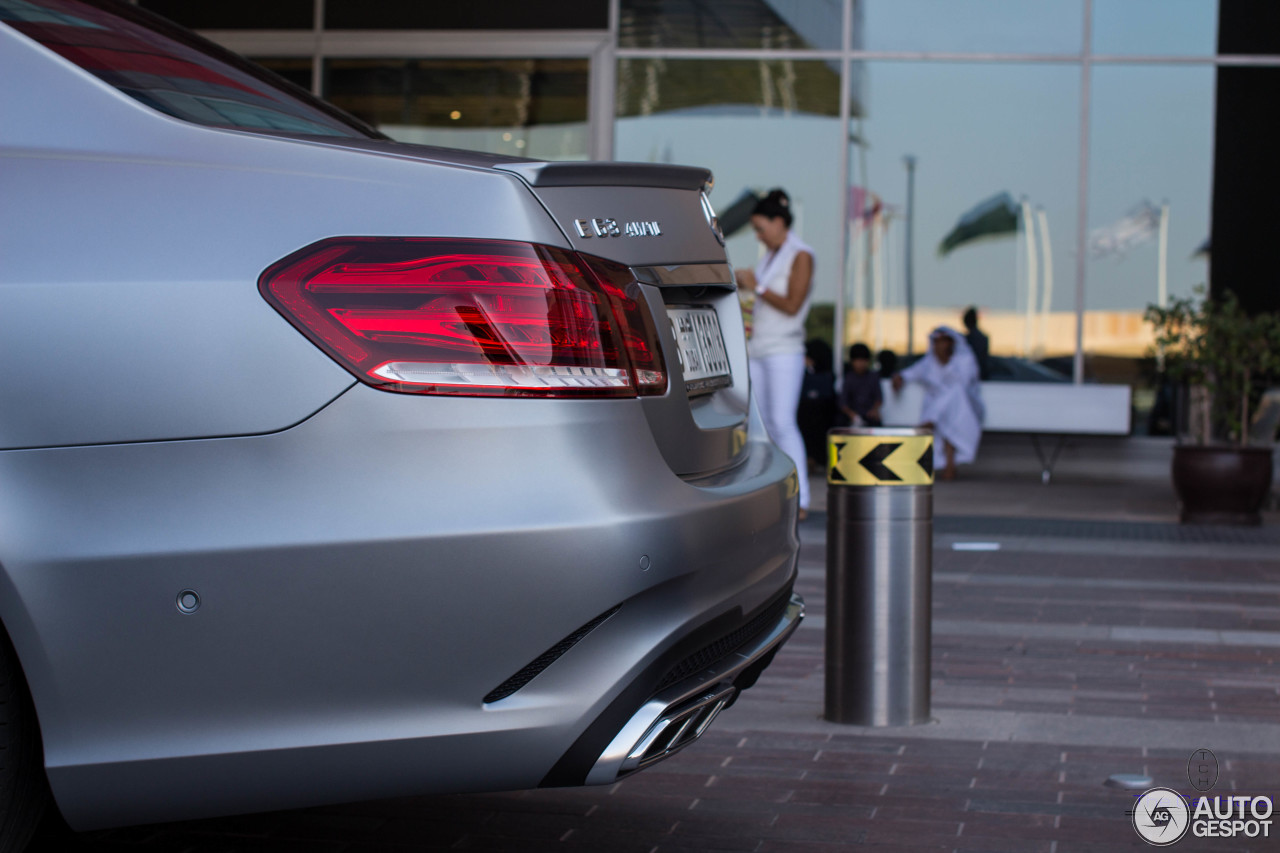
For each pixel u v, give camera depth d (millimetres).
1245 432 9992
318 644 2279
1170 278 13961
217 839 3213
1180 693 4754
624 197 2682
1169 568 7695
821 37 14375
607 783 2408
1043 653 5422
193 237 2348
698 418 2842
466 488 2305
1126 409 12977
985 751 4008
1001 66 14148
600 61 14570
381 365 2301
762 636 2881
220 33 14828
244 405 2279
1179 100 13930
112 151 2434
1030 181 14133
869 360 13258
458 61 14742
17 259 2326
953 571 7547
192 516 2268
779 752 3990
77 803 2312
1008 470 13914
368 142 2680
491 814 3420
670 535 2420
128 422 2275
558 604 2322
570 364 2383
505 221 2395
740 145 14531
